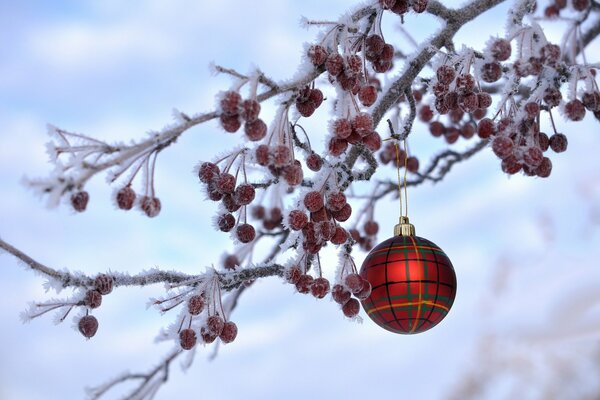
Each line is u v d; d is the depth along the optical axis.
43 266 1.04
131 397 1.37
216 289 1.11
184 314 1.13
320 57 1.05
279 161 1.03
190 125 1.01
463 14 1.19
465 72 1.11
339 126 1.05
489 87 1.42
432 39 1.19
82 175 0.97
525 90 1.39
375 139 1.07
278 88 1.03
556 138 1.14
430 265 1.13
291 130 1.10
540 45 1.10
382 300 1.12
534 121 1.12
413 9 1.12
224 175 1.10
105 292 1.07
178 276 1.10
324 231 1.08
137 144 0.99
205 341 1.10
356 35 1.10
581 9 1.33
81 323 1.07
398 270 1.12
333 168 1.12
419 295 1.12
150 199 1.02
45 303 1.06
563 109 1.12
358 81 1.08
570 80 1.12
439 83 1.12
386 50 1.11
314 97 1.07
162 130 1.01
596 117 1.13
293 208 1.11
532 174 1.12
